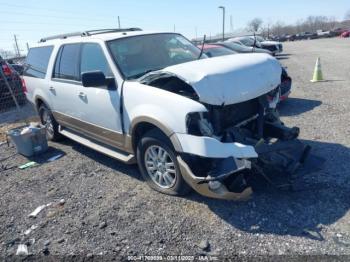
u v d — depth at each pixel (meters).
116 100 4.04
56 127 6.13
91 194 4.11
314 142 5.02
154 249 2.98
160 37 4.83
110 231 3.31
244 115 3.84
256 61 3.85
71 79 5.03
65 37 5.76
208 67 3.49
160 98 3.49
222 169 3.08
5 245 3.28
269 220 3.20
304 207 3.34
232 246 2.91
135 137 3.99
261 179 3.63
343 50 23.61
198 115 3.21
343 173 3.94
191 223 3.29
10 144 6.61
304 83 10.41
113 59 4.16
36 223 3.60
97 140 4.88
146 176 4.03
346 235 2.88
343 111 6.66
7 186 4.64
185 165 3.35
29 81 6.42
